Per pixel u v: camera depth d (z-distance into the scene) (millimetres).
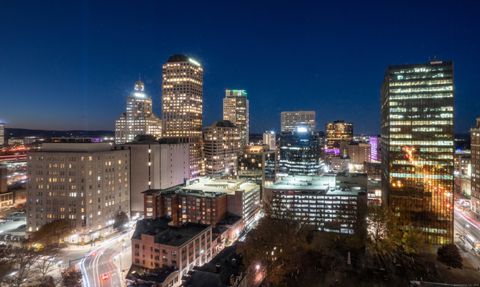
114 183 187375
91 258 143750
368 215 161375
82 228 163125
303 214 192375
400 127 169125
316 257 134625
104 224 177000
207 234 144125
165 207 184875
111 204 183875
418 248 143625
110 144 194500
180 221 183250
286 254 122688
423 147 165500
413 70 167000
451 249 131875
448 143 161875
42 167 169125
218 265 107812
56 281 114812
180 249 120625
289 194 195375
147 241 126750
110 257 145000
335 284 113875
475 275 123812
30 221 170125
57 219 157375
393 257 138875
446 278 120938
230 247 133875
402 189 169000
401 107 169000
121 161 194750
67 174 165875
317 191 191750
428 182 164875
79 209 164000
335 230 187125
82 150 174625
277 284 112812
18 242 151125
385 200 196875
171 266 120000
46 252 125688
